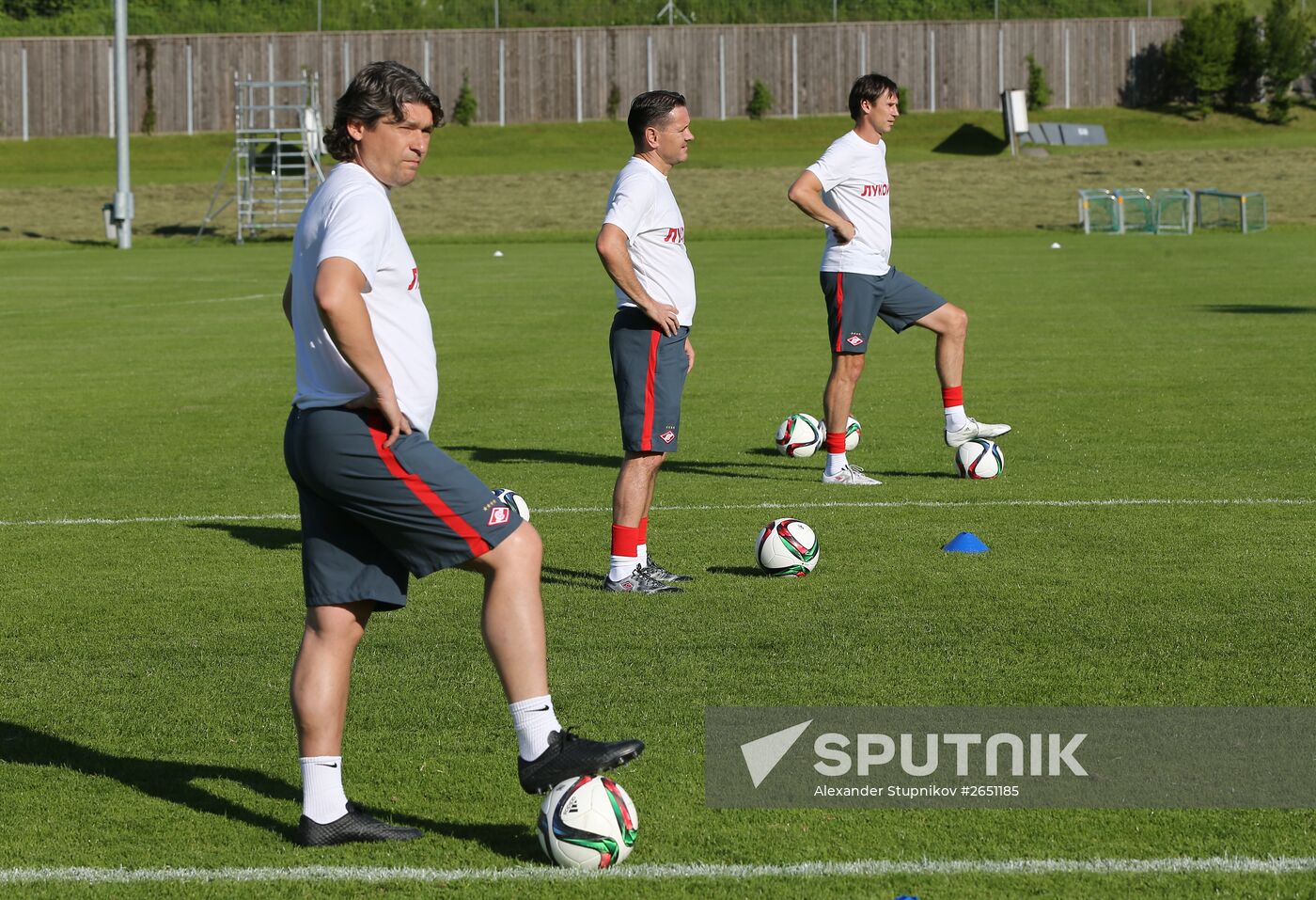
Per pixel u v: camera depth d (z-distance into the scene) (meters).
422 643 6.63
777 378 16.09
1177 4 71.44
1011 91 60.31
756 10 69.56
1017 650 6.35
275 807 4.79
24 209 49.78
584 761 4.42
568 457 11.65
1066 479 10.39
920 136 64.62
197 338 20.64
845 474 10.42
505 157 61.44
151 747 5.38
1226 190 50.56
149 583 7.86
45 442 12.49
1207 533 8.59
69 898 4.09
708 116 67.12
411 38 65.12
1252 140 63.12
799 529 7.80
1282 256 33.16
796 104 67.38
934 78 67.50
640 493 7.54
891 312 10.71
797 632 6.70
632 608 7.19
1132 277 28.16
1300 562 7.86
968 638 6.55
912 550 8.31
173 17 66.62
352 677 6.13
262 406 14.53
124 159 41.50
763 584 7.62
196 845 4.48
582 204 49.91
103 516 9.58
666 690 5.87
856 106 10.32
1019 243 38.94
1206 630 6.61
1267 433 12.09
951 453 11.56
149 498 10.16
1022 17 70.00
